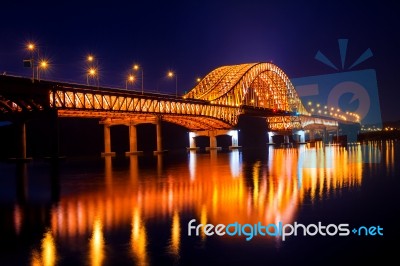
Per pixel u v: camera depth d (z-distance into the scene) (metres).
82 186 38.41
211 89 164.38
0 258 16.11
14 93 75.50
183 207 25.42
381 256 15.88
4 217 23.66
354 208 24.53
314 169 52.22
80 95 91.75
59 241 18.22
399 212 23.17
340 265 15.02
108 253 16.42
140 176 47.44
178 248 16.97
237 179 41.56
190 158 91.50
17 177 49.09
